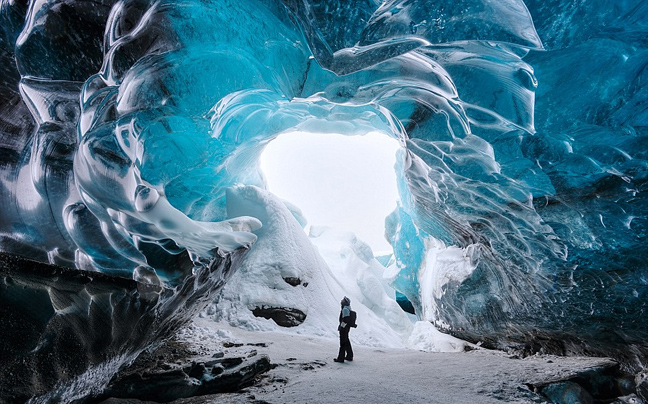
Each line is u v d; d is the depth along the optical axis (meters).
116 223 4.23
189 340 8.24
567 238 6.39
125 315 4.39
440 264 11.35
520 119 5.01
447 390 5.41
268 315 11.32
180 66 4.61
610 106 4.71
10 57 3.83
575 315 7.59
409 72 5.30
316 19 4.54
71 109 4.07
